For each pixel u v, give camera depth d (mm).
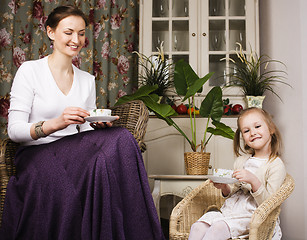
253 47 2908
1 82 3182
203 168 2283
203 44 2936
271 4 2846
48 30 1722
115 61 3381
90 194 1223
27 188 1359
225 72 2893
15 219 1360
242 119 1740
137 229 1283
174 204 2775
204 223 1462
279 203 1391
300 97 2258
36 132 1443
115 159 1279
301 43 2270
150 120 2715
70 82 1741
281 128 2555
